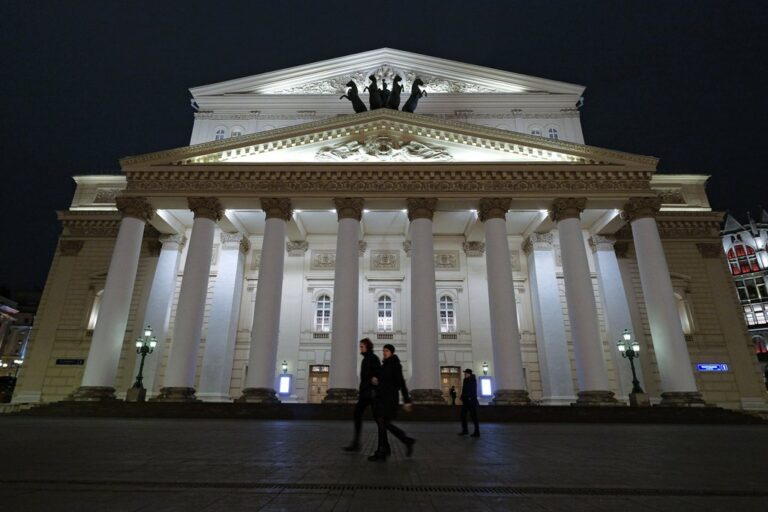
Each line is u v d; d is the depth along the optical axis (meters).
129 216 26.38
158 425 15.45
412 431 14.85
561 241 26.16
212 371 28.80
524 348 31.50
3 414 21.45
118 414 20.97
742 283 66.06
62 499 4.93
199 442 10.43
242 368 30.64
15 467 6.82
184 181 27.03
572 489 5.79
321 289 32.84
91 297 31.47
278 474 6.55
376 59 37.38
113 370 24.02
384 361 8.61
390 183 26.86
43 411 21.00
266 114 36.69
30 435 11.47
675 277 31.61
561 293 32.03
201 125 36.41
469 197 26.58
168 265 31.19
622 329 29.75
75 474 6.32
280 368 30.47
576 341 24.17
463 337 31.97
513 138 27.58
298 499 5.09
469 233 33.09
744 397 28.95
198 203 26.62
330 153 27.81
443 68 37.41
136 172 27.16
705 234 32.59
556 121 36.41
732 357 29.86
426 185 26.81
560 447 10.47
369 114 28.05
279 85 37.62
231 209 27.94
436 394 22.83
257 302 24.67
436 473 6.80
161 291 30.45
